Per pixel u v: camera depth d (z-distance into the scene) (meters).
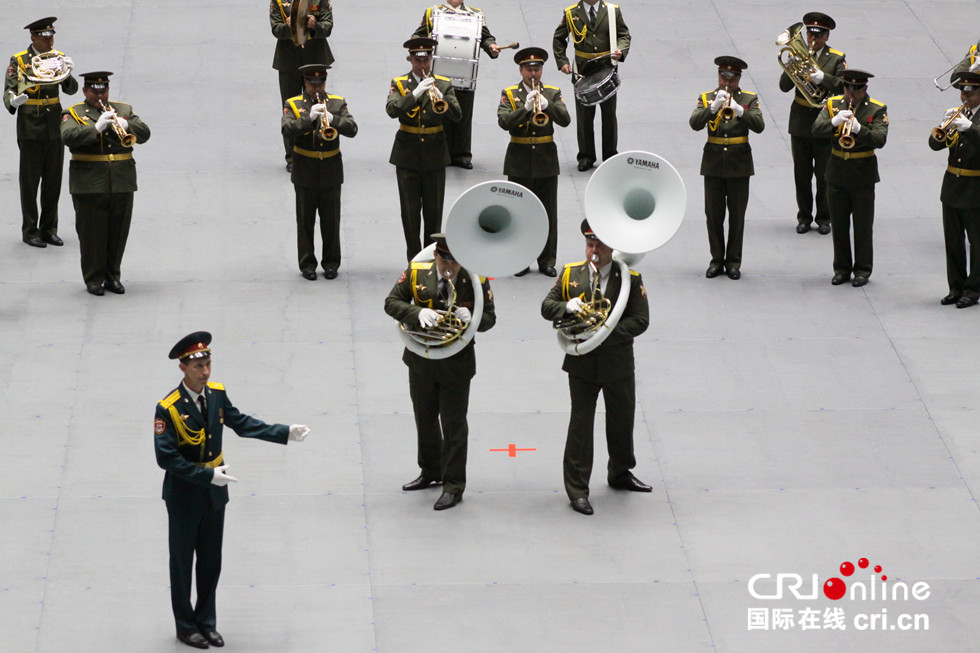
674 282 54.53
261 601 37.72
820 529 41.12
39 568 38.66
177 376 47.62
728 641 36.81
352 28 73.12
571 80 64.06
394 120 65.81
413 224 54.66
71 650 35.84
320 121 51.69
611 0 76.81
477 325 39.56
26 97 52.88
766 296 53.69
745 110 53.34
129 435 44.44
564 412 46.41
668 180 40.06
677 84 68.81
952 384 48.31
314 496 42.03
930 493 42.81
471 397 46.97
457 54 59.62
